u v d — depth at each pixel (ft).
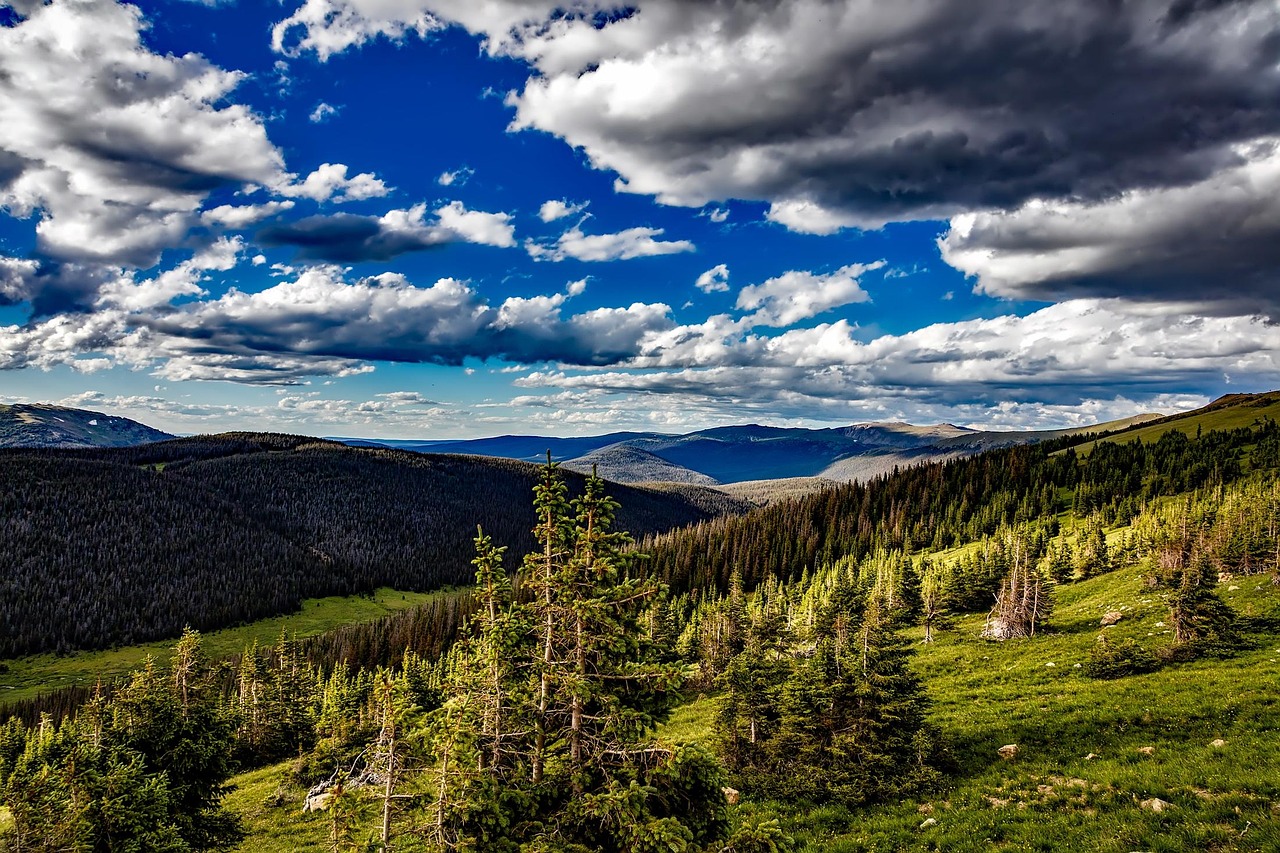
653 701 45.09
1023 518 443.73
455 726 39.14
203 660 111.96
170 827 65.10
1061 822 61.87
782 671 107.04
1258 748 69.00
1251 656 112.57
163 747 80.07
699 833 40.42
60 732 68.74
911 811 74.28
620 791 37.58
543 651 45.06
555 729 44.52
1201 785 63.00
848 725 86.74
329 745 51.60
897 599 240.73
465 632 46.24
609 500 45.83
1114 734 85.20
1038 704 105.29
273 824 115.24
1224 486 386.11
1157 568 199.00
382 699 42.16
